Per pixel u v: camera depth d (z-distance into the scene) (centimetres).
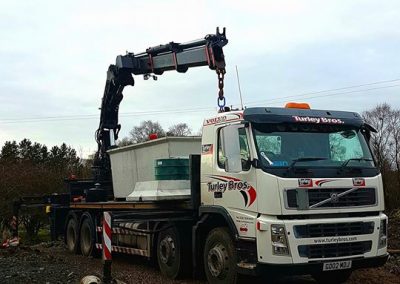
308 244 736
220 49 1088
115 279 911
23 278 950
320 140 811
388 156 4881
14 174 2925
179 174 995
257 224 753
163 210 997
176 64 1208
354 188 786
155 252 1047
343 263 755
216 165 866
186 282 934
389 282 939
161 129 5575
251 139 782
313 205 751
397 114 5544
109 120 1480
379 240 795
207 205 884
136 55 1357
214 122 881
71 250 1499
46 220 2803
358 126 848
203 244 910
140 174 1133
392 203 3262
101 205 1260
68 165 3825
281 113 803
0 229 2755
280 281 963
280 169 758
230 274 806
